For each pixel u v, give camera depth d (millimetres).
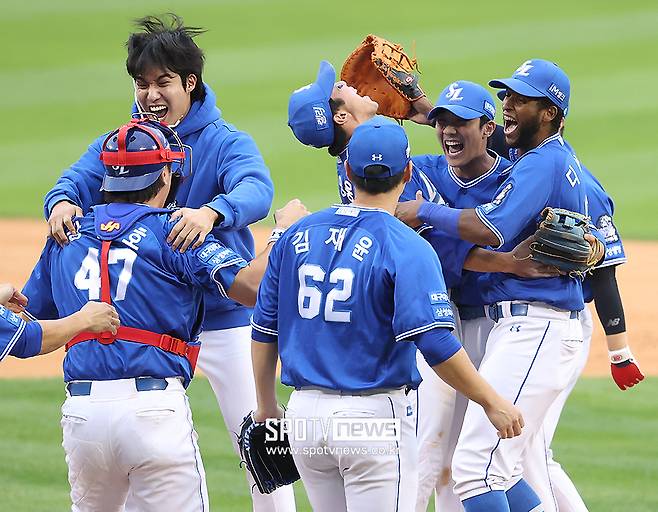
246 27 96812
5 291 16797
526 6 101500
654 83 79688
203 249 16422
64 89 82000
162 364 16188
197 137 20188
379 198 16062
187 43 19547
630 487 25453
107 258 16328
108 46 92312
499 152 21703
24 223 54688
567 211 18797
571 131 71000
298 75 82875
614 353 21531
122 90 81562
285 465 17375
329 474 16281
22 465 26562
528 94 18938
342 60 86250
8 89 82062
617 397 32938
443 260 19297
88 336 16141
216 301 20297
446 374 15562
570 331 19203
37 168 65125
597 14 97938
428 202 19312
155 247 16328
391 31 94625
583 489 25312
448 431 20672
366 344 15648
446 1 104125
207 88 20328
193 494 16359
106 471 16266
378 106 21266
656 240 52594
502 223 18391
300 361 15906
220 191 20312
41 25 97938
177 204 20281
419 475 20734
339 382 15633
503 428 15859
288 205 18297
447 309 15406
